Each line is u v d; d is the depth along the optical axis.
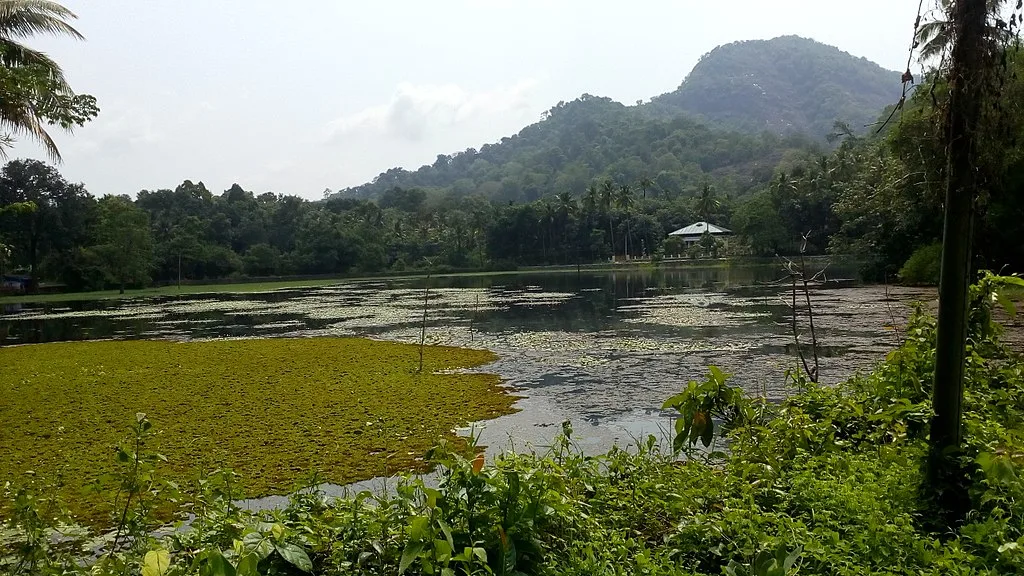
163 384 12.99
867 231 35.75
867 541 3.32
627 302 29.47
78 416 10.34
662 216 79.12
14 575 3.55
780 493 3.99
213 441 8.63
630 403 10.35
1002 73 3.63
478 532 3.21
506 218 75.12
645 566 3.27
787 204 59.44
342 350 17.28
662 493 4.44
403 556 2.98
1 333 24.86
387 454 7.95
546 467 4.33
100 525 5.64
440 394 11.39
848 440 5.26
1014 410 5.21
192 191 76.62
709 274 51.84
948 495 3.81
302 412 10.23
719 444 7.23
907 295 24.23
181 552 3.54
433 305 32.09
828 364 12.36
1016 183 18.08
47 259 53.44
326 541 3.55
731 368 12.56
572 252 75.38
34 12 14.75
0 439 9.00
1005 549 2.95
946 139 3.71
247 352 17.36
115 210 52.03
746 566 3.11
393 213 94.06
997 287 5.52
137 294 50.53
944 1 3.73
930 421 3.96
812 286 33.59
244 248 73.88
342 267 72.50
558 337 18.44
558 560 3.41
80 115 13.54
